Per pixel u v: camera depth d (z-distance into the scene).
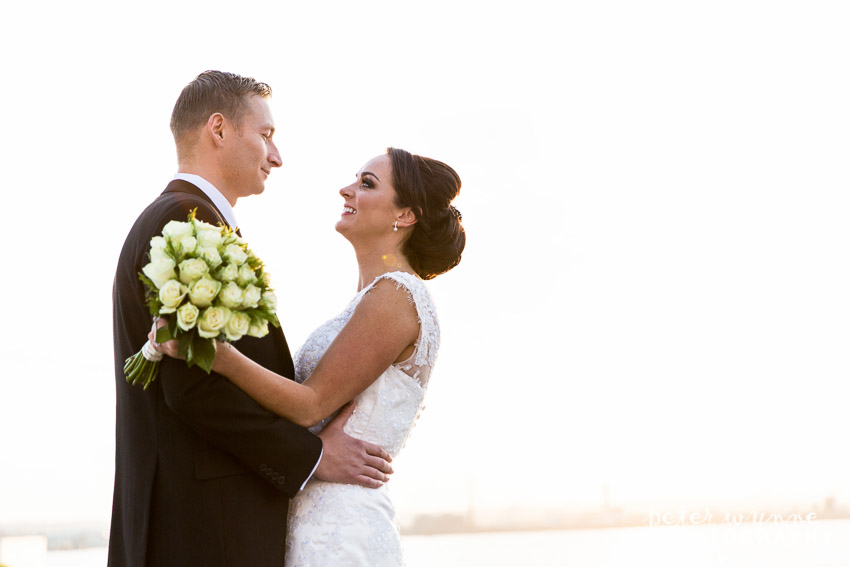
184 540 2.51
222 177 2.92
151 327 2.54
